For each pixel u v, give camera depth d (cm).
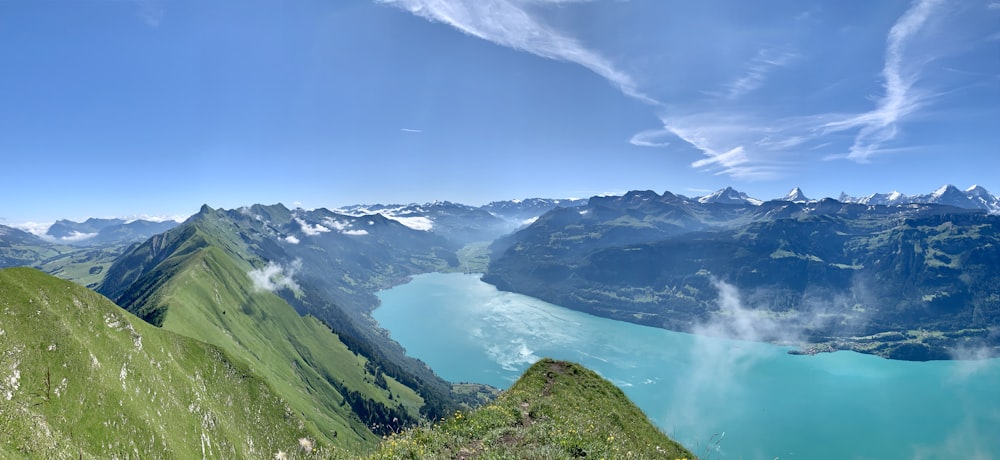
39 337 8562
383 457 1975
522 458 2003
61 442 5897
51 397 7812
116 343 10756
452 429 2372
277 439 14125
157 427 9656
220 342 19638
